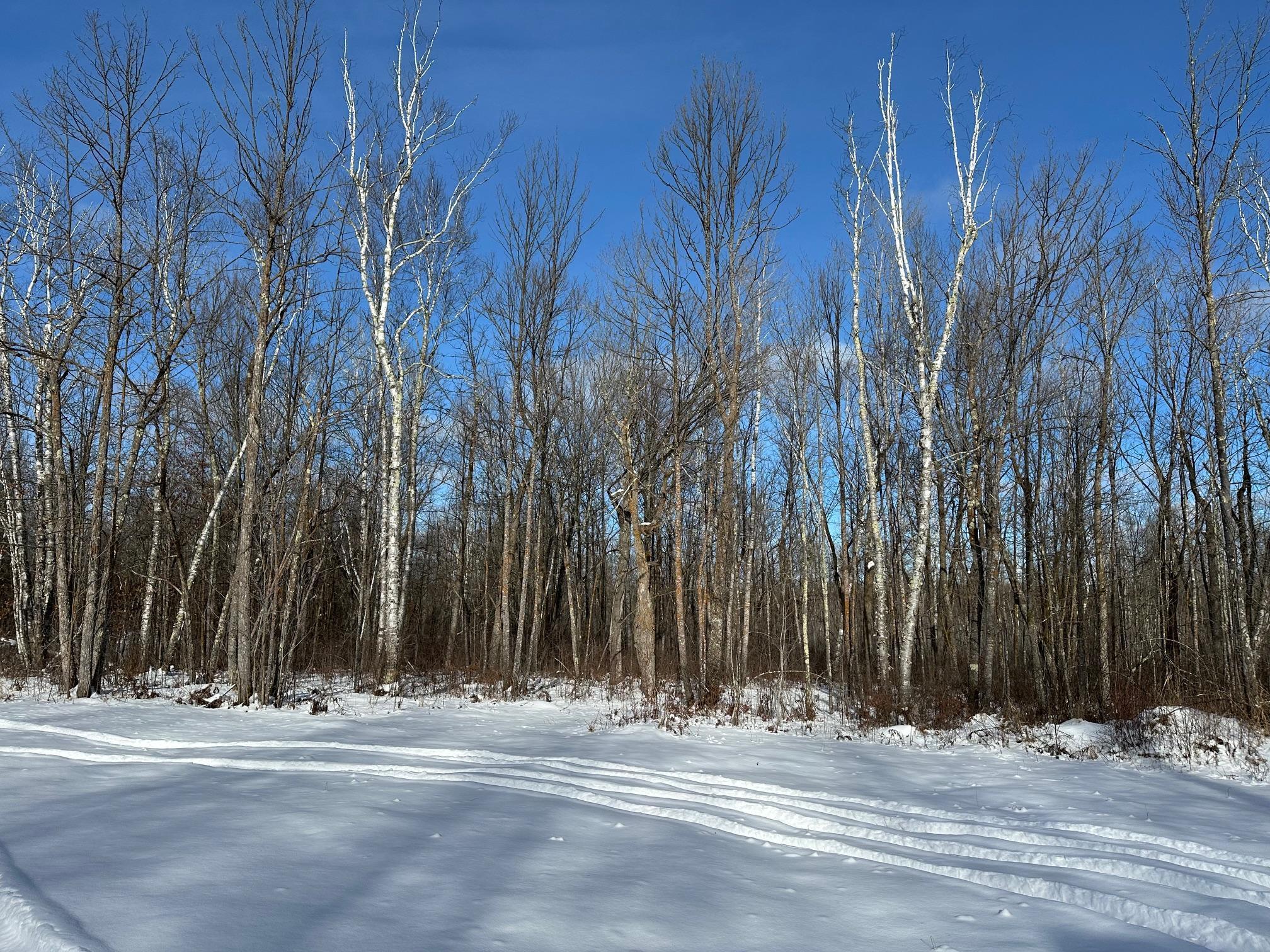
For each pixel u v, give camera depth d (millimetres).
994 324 21344
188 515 27625
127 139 18922
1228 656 18375
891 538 29688
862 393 22188
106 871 5934
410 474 28297
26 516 28531
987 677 20734
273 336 21625
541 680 25094
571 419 30391
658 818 8852
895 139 21203
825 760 13508
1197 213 17547
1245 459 21062
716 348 21562
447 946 5008
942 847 8094
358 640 24203
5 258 21094
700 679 20359
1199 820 9453
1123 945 5547
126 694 18984
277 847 6844
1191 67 17422
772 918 5938
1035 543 23094
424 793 9391
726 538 22672
